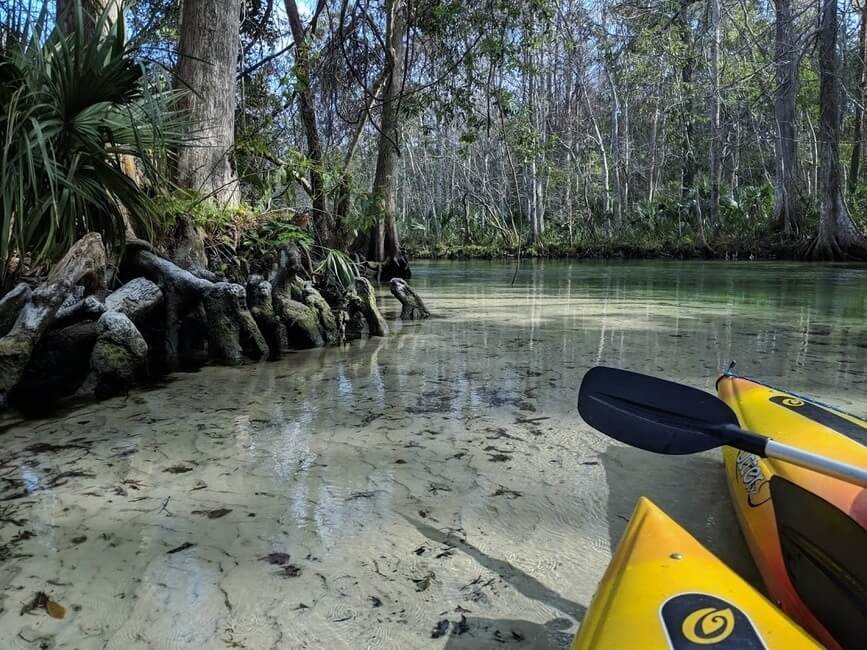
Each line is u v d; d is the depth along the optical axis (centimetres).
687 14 2514
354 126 1284
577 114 3156
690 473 284
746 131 2917
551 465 293
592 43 3081
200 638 174
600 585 155
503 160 3066
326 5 1150
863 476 159
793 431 244
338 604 188
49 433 339
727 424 178
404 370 488
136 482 274
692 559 153
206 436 334
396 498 259
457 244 3275
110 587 197
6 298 387
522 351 556
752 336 620
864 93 2225
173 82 690
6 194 398
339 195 1112
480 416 366
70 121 453
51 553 217
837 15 1995
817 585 155
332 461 298
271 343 566
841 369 470
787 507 177
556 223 3294
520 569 207
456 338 632
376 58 1255
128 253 530
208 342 540
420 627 178
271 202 833
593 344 584
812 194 2772
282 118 1246
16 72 438
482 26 1151
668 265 2103
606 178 3091
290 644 171
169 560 212
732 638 123
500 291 1180
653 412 192
